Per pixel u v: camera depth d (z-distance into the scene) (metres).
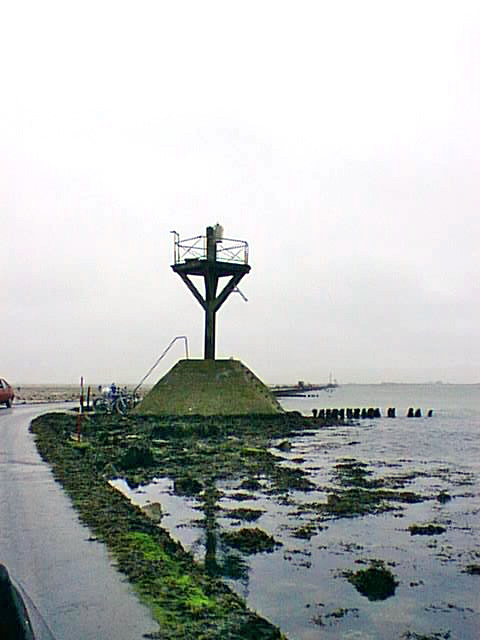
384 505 14.63
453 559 10.34
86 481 13.88
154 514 12.77
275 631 6.18
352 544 11.15
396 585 9.00
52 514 10.59
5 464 16.50
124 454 20.38
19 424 28.75
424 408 84.50
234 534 11.40
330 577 9.30
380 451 27.42
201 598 6.86
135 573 7.49
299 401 110.25
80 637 5.71
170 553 8.73
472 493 16.42
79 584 7.11
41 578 7.30
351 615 7.88
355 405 92.38
